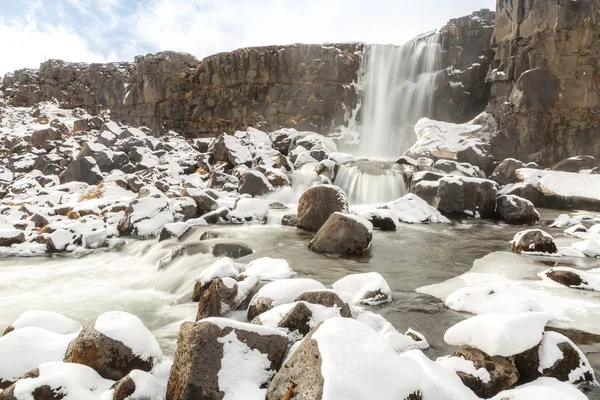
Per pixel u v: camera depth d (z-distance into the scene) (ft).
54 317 15.11
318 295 15.25
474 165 55.36
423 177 46.09
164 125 85.25
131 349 12.00
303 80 73.61
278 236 32.55
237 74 77.51
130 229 34.86
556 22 54.65
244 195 46.16
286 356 12.34
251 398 10.61
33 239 33.06
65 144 63.77
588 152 55.06
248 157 58.13
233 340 11.60
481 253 28.84
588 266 24.81
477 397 11.07
